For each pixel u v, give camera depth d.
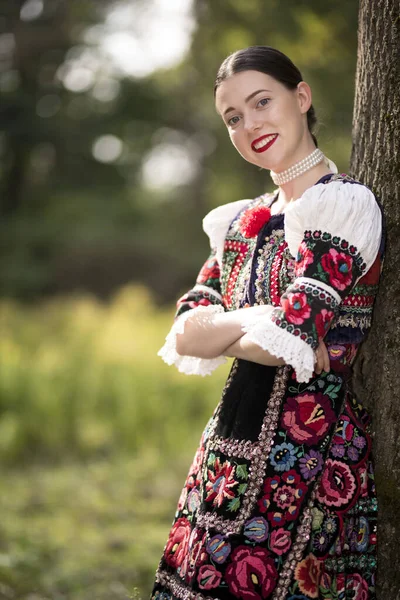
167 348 2.62
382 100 2.65
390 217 2.59
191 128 25.91
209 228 2.70
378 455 2.58
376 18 2.67
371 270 2.38
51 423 7.97
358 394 2.67
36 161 25.56
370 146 2.70
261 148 2.43
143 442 7.98
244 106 2.42
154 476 6.99
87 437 7.84
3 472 7.22
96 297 20.84
